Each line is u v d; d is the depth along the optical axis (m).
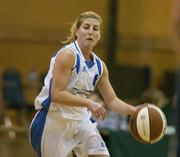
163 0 33.09
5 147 18.56
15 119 19.12
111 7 31.03
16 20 30.27
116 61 31.59
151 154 15.48
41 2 30.77
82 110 9.53
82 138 9.43
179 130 6.47
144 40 32.75
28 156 18.47
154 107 9.62
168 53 33.12
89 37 9.32
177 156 6.83
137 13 32.72
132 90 26.31
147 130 9.32
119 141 15.30
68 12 31.28
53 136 9.48
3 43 29.97
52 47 30.94
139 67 27.61
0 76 29.69
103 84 9.87
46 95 9.48
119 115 16.30
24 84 27.09
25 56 30.34
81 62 9.22
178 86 6.11
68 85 9.27
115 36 31.00
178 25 4.09
